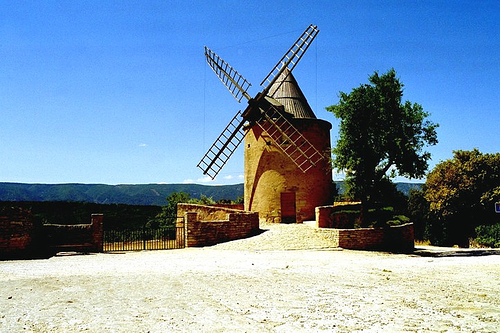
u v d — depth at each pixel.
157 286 9.38
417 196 42.97
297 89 29.47
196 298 7.97
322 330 5.64
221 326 5.86
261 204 27.89
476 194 37.47
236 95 29.16
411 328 5.71
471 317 6.37
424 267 13.30
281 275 11.23
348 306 7.21
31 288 9.12
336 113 22.42
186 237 20.70
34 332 5.56
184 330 5.65
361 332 5.54
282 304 7.39
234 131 29.36
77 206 38.53
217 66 30.50
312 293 8.50
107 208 39.84
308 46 28.44
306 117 28.45
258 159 28.38
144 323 6.04
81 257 17.14
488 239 32.47
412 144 21.47
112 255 18.02
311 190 27.50
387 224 23.56
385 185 23.50
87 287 9.24
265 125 28.11
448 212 37.03
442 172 39.59
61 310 6.93
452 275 11.37
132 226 38.53
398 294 8.38
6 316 6.50
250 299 7.86
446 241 37.94
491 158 37.91
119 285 9.52
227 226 21.89
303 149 27.73
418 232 42.56
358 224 22.78
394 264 14.29
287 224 25.42
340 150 22.42
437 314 6.58
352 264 14.14
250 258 15.81
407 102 21.77
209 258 15.86
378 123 21.84
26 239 18.50
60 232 20.11
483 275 11.37
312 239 20.80
